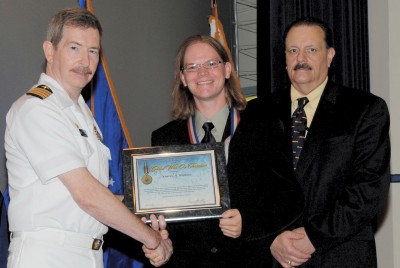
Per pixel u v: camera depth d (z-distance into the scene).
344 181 2.96
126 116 4.54
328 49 3.18
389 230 4.91
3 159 3.62
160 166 2.83
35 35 3.87
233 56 5.50
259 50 4.77
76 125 2.62
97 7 4.30
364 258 2.94
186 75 2.99
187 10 5.16
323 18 4.79
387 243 4.93
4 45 3.66
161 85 4.91
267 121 3.01
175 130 3.08
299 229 2.94
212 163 2.83
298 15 4.73
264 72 4.75
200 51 2.97
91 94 3.65
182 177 2.82
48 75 2.66
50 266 2.45
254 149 2.91
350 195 2.89
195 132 3.03
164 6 4.93
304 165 2.99
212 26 4.65
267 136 2.96
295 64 3.11
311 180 2.97
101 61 3.72
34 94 2.55
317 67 3.10
